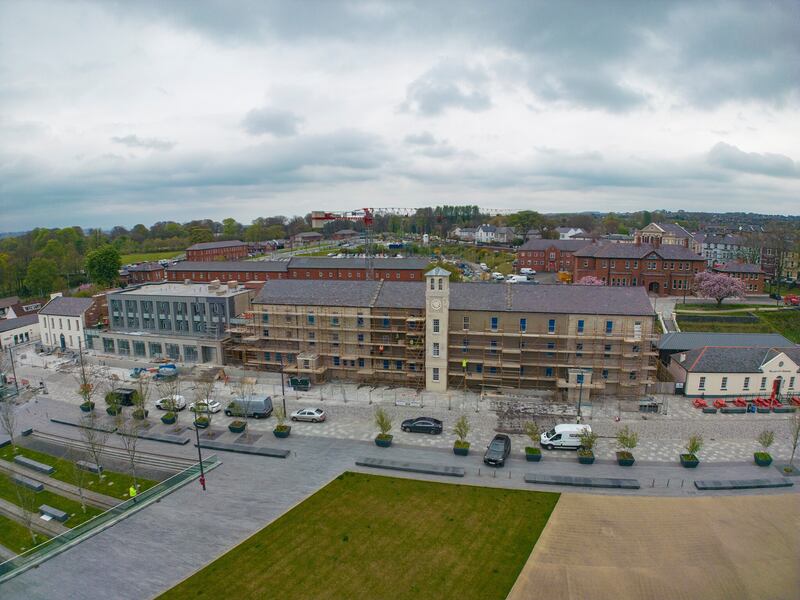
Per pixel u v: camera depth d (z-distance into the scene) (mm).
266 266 147750
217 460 56375
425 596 35344
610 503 46156
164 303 97062
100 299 107375
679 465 53062
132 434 54562
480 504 46438
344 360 81750
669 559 38562
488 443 58844
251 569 38594
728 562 38125
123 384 82562
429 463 54219
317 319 81438
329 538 42062
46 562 40094
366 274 140000
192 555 40500
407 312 77625
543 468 52750
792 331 103875
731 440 58531
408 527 43250
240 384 74938
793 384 69312
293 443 60031
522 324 72875
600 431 60688
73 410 73375
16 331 113312
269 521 44719
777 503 45875
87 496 51125
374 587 36375
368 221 178125
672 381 76438
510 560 38781
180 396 72875
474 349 74688
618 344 71062
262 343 86500
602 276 134125
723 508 45156
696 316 108562
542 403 69188
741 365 69812
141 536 43062
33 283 156500
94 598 36125
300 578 37469
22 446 63031
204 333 94500
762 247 164125
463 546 40594
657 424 62281
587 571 37406
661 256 130250
